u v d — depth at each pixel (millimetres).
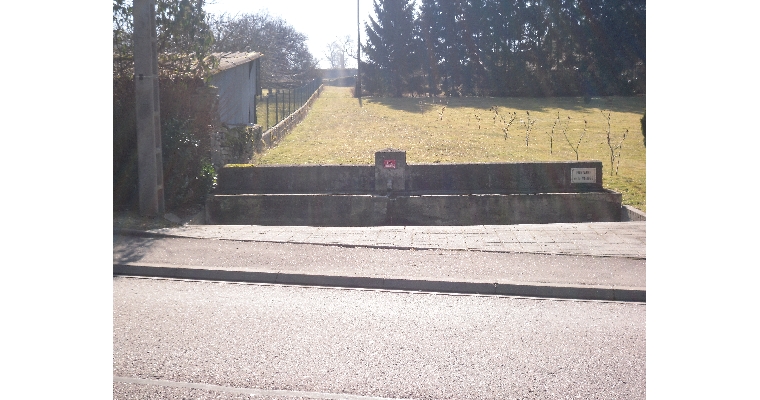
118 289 7598
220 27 27609
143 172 11102
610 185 16969
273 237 9875
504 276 8023
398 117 39156
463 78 58562
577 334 6207
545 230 10508
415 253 9047
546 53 54312
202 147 13516
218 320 6484
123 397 4676
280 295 7496
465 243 9570
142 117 10992
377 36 62281
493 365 5379
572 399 4758
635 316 6863
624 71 52750
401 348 5750
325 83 93438
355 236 9992
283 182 13336
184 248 9180
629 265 8516
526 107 45500
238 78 23641
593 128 33188
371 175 13273
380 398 4727
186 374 5102
